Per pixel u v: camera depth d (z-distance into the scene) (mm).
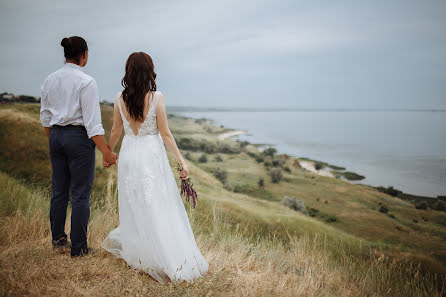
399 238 54812
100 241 3039
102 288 2176
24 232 3049
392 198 86562
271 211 40844
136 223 2385
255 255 3182
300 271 3088
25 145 33469
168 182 2471
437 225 63938
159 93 2365
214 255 3027
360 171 133375
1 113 39094
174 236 2379
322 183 97938
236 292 2332
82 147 2480
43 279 2197
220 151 148000
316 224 25375
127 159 2422
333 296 2676
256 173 106875
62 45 2432
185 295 2123
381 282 3215
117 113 2439
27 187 4445
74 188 2557
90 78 2438
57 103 2430
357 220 65250
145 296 2092
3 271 2211
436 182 115000
